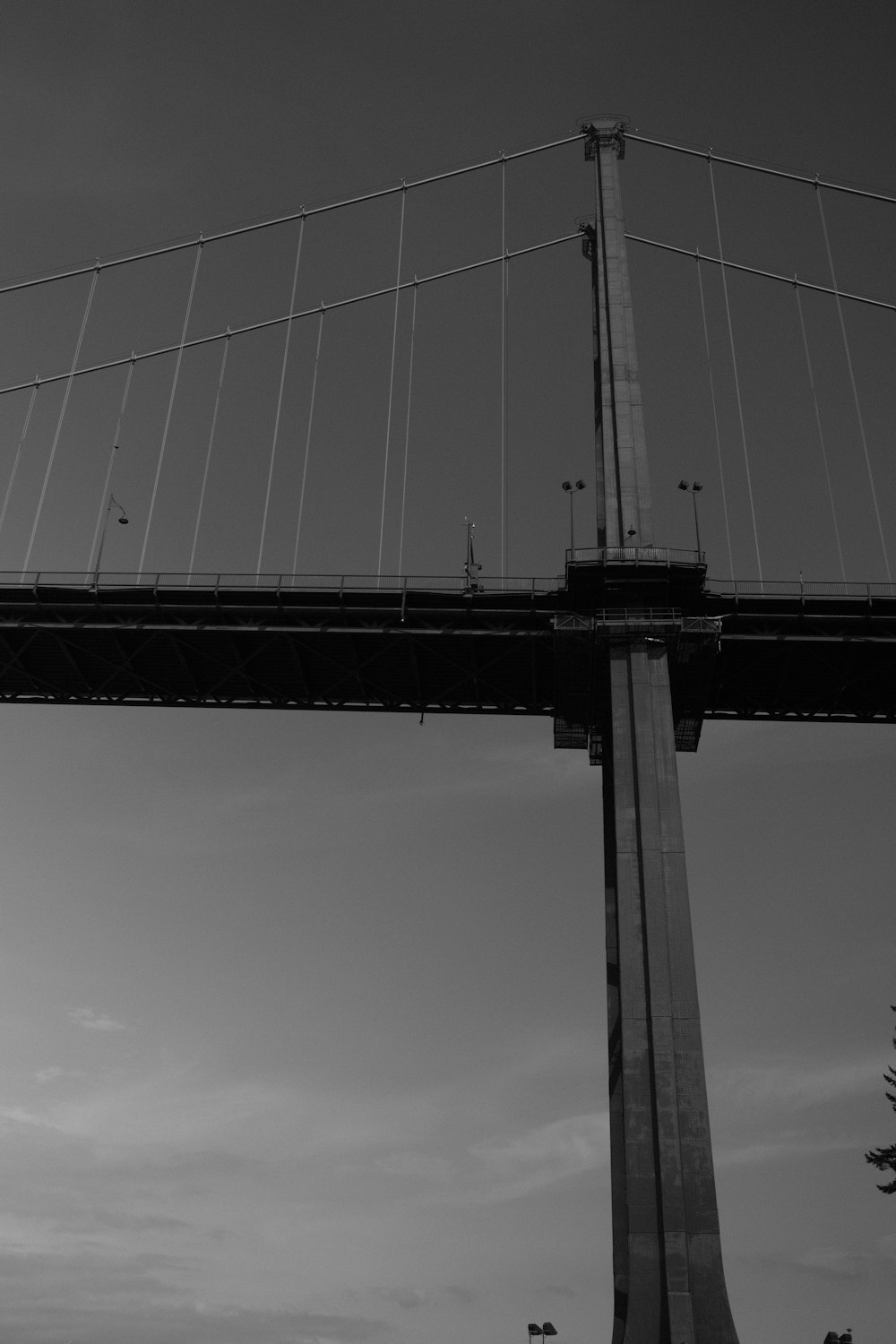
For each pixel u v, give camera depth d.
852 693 66.50
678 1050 51.56
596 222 72.12
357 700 69.19
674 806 56.88
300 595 63.97
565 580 62.75
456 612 63.41
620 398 67.12
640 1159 50.09
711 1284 47.72
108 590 64.81
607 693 63.88
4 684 69.81
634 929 54.16
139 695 70.19
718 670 65.50
